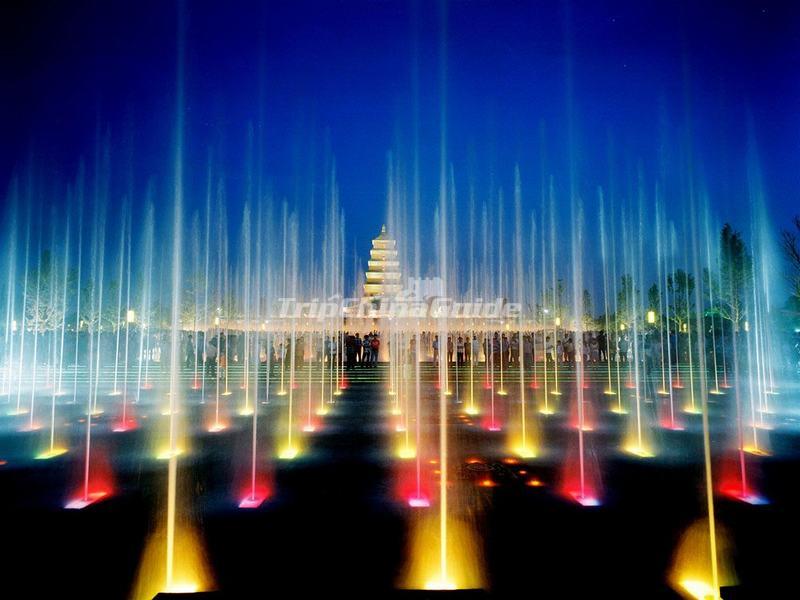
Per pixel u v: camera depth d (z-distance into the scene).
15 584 3.84
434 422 10.30
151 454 7.57
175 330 9.89
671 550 4.38
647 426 9.95
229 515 5.12
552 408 12.28
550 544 4.49
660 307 29.84
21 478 6.37
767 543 4.50
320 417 10.88
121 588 3.79
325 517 5.06
